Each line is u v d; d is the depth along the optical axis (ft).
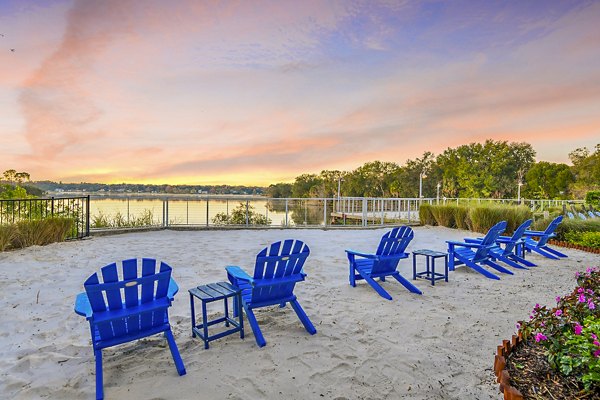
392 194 216.13
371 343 9.71
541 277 17.60
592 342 6.59
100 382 7.21
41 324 10.96
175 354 8.22
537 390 6.82
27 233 24.03
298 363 8.55
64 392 7.27
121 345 9.50
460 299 13.83
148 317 8.14
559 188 160.25
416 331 10.57
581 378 6.49
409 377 7.95
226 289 10.15
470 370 8.25
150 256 21.71
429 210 41.88
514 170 184.55
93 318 7.33
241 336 10.00
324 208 40.55
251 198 39.88
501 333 10.46
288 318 11.62
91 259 20.68
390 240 14.84
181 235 32.32
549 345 7.30
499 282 16.56
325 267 19.24
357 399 7.11
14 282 15.52
